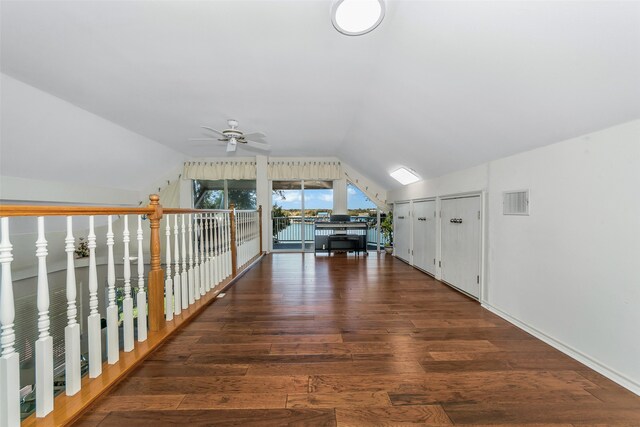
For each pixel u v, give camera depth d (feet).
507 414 4.29
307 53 6.85
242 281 12.06
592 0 3.38
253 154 19.74
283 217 21.84
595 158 5.24
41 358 3.88
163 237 16.84
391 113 9.46
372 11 5.09
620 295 4.84
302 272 13.85
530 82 5.07
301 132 13.88
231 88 8.86
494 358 5.84
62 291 13.89
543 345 6.37
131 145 14.46
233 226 12.68
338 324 7.54
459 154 9.36
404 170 14.39
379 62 7.17
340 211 21.01
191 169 20.12
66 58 7.11
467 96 6.46
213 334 6.91
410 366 5.57
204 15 5.53
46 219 13.28
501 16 4.26
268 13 5.46
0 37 6.23
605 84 4.26
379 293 10.34
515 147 7.19
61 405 4.17
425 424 4.11
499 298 8.21
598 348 5.26
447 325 7.50
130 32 6.07
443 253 11.97
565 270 5.95
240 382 5.05
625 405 4.43
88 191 14.69
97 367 4.87
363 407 4.45
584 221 5.49
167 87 8.77
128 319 5.70
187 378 5.15
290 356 5.92
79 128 11.23
